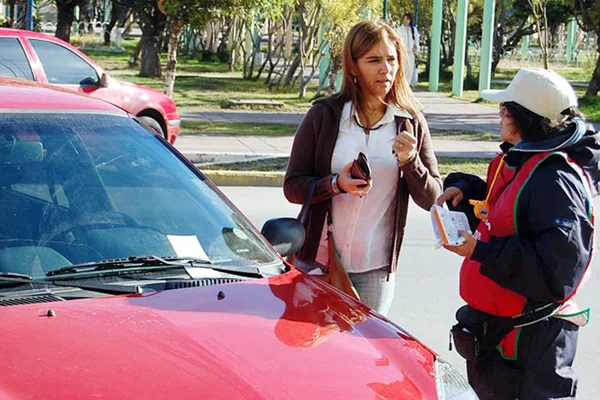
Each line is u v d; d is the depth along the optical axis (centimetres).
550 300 418
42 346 315
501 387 444
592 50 4416
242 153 1548
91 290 364
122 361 311
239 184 1394
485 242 420
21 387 292
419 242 1064
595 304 845
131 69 3612
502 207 430
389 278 514
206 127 1906
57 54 1332
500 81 3847
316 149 503
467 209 473
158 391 297
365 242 501
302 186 493
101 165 427
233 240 423
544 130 422
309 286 405
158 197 427
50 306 346
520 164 430
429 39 4091
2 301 347
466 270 450
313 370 327
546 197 413
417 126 507
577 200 413
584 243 411
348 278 495
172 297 365
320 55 2761
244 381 310
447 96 3047
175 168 450
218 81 3225
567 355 439
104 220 403
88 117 451
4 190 397
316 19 2686
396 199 504
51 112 443
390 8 3891
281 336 346
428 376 350
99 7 6200
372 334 370
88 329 329
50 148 421
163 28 3225
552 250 406
